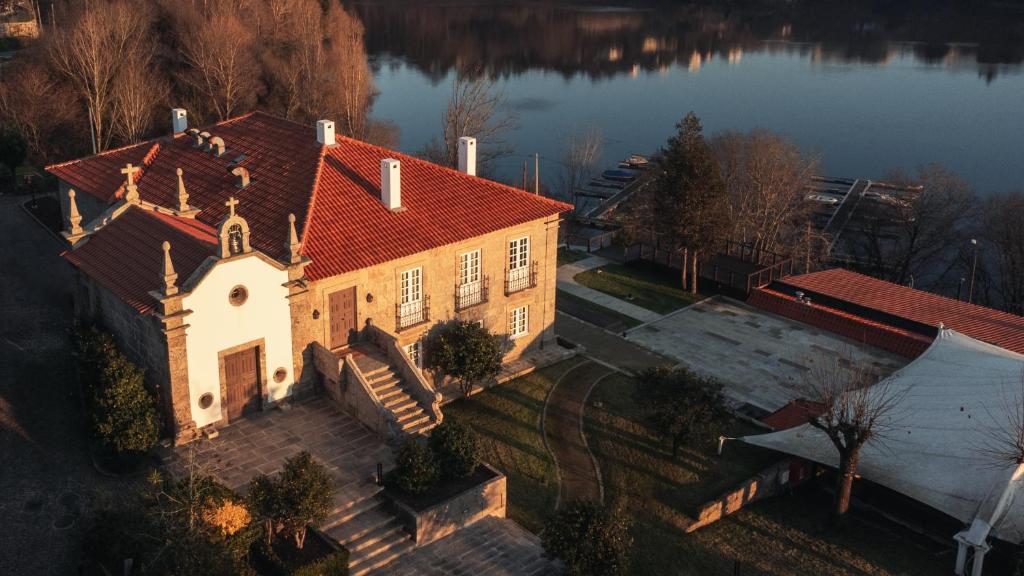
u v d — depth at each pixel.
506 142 111.44
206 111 86.94
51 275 45.72
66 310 41.78
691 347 47.50
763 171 77.06
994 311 50.75
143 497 25.91
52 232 52.12
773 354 46.94
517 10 194.62
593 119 125.50
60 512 28.52
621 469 35.53
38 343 38.38
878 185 96.69
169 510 24.88
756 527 33.25
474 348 38.41
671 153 54.12
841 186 99.19
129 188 37.16
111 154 47.19
